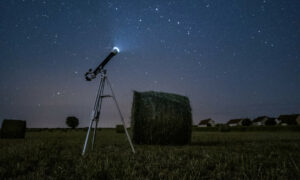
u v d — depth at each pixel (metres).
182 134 8.31
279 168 2.95
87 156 4.10
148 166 2.99
